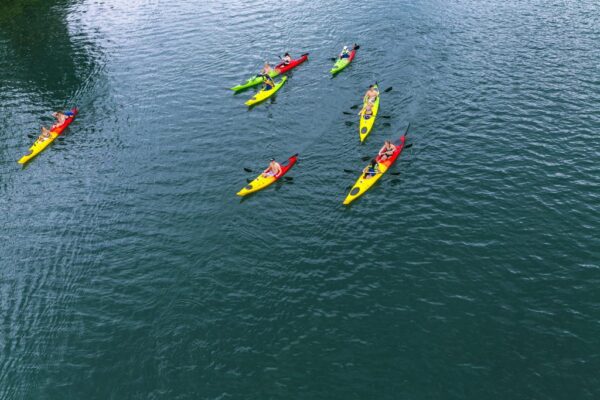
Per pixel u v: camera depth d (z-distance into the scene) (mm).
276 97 50438
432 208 33188
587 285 26422
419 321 25484
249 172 39500
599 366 22438
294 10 73125
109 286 30391
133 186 39625
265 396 22766
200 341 25875
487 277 27594
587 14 59469
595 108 41750
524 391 21750
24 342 27469
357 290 27797
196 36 68000
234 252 31703
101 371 25125
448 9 66000
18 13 82375
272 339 25531
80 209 37812
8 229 36719
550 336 23984
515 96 44750
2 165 44781
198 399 23016
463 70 50219
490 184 34656
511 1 66125
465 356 23484
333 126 44156
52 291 30672
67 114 50094
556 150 37281
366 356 24047
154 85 55750
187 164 41562
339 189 36281
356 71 53312
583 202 32125
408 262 29203
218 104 50562
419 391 22219
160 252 32562
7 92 57438
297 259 30562
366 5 71188
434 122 42500
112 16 78750
